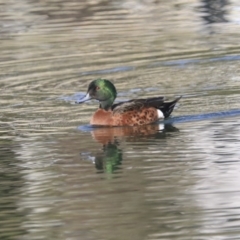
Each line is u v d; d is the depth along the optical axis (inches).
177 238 507.5
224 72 1002.7
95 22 1309.1
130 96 918.4
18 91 959.0
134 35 1216.8
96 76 1014.4
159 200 576.7
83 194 598.9
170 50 1123.3
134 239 510.3
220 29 1237.7
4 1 1485.0
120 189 604.7
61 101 909.2
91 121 800.9
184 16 1341.0
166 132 761.6
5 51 1153.4
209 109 836.0
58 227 536.4
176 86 948.6
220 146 703.7
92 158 685.9
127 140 741.9
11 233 530.9
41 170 660.7
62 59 1098.1
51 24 1306.6
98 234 521.3
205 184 605.9
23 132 785.6
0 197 601.6
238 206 556.1
